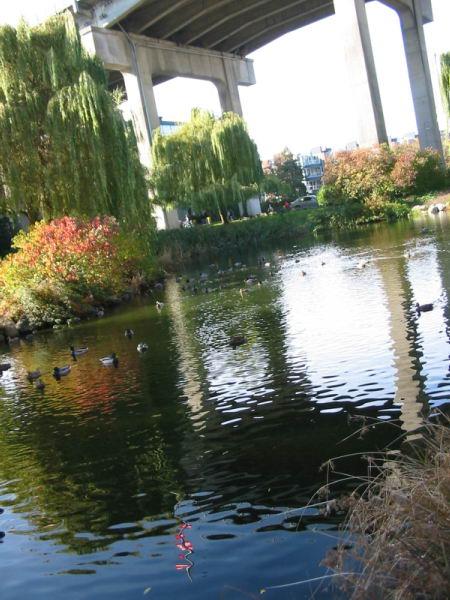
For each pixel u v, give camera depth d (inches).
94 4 2127.2
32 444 309.7
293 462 230.1
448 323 392.2
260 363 386.9
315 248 1201.4
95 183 977.5
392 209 1604.3
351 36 2086.6
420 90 2598.4
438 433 156.9
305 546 173.0
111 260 966.4
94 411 348.5
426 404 264.1
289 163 3818.9
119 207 1031.0
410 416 253.4
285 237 1775.3
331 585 152.3
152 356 469.1
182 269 1362.0
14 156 981.2
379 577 124.8
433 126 2603.3
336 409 278.7
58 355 559.2
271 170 3932.1
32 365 531.2
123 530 202.1
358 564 146.6
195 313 661.3
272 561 168.9
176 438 279.3
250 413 295.3
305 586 154.9
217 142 1916.8
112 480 245.1
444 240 886.4
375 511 141.2
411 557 122.0
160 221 2158.0
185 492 221.9
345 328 435.2
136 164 1140.5
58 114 959.6
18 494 247.9
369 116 2089.1
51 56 988.6
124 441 288.4
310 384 322.0
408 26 2568.9
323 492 199.9
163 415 316.2
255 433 267.7
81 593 169.5
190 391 351.6
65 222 939.3
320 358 369.1
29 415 365.4
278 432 264.2
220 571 169.0
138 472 248.1
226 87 2738.7
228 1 2258.9
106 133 997.2
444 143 2719.0
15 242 950.4
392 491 133.3
